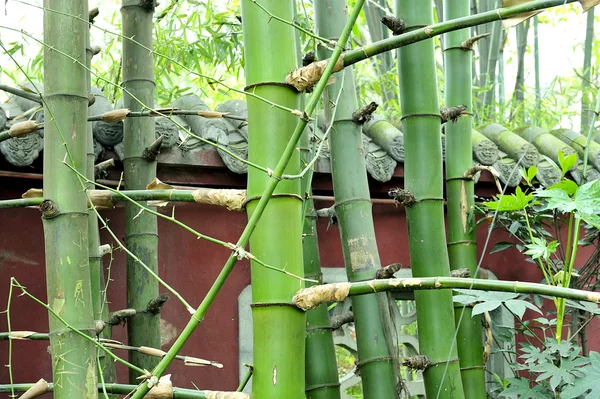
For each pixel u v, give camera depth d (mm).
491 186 3404
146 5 2613
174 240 3154
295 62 1596
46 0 1615
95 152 2621
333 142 2393
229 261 1409
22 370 2834
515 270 3705
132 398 1426
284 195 1537
